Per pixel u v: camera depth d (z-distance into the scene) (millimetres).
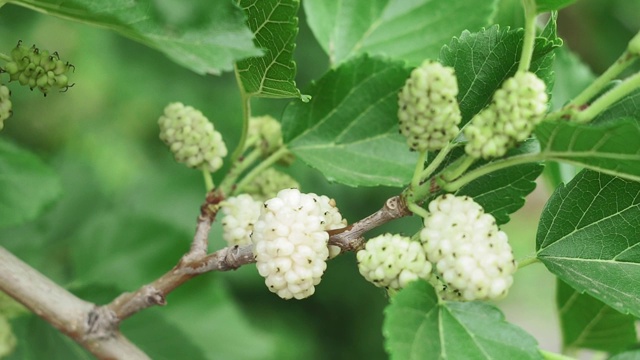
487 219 371
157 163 1131
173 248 516
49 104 1074
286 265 377
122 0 354
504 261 367
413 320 363
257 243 381
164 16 353
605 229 398
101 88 1076
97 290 470
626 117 362
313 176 1002
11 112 388
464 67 400
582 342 477
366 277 376
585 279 393
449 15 470
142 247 514
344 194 1038
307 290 380
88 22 358
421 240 373
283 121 437
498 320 369
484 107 403
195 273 402
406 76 434
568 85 520
